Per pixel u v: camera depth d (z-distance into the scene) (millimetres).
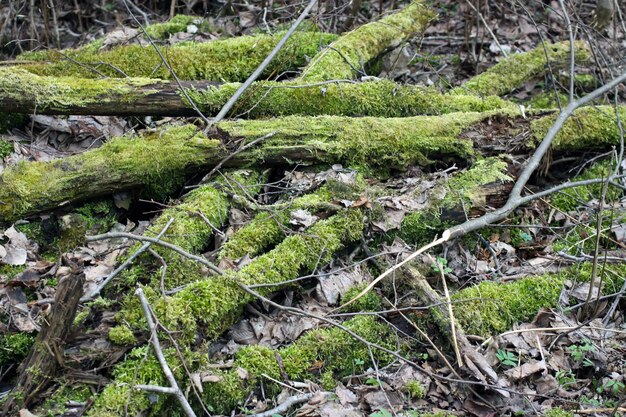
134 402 4191
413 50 6633
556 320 4711
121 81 5367
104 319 4473
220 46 5977
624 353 4605
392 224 4941
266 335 4602
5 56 6441
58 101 5254
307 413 4309
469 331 4645
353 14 6441
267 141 5207
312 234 4824
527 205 5238
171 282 4633
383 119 5391
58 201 4949
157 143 5109
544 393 4445
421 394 4410
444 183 5102
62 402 4195
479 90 5992
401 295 4762
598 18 6305
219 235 4902
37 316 4523
